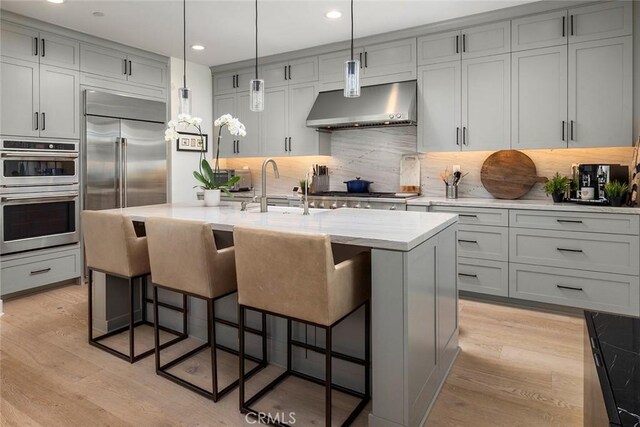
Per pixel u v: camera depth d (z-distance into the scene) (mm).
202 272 2145
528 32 3619
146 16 3803
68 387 2291
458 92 3957
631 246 3078
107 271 2684
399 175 4727
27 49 3812
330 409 1804
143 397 2199
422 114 4152
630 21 3232
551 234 3367
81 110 4242
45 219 3990
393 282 1798
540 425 1962
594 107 3391
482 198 4242
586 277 3254
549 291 3406
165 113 5090
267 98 5172
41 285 3967
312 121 4559
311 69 4797
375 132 4848
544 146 3605
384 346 1839
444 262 2350
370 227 2133
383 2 3521
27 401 2156
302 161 5398
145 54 4832
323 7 3625
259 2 3512
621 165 3338
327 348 1782
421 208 3947
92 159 4324
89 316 2828
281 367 2518
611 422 924
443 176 4453
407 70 4199
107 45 4449
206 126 5605
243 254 1935
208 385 2311
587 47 3395
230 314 2719
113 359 2621
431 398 2121
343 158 5074
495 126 3803
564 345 2818
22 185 3787
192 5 3580
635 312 3090
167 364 2502
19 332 3045
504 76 3740
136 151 4750
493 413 2059
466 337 2961
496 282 3627
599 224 3180
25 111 3803
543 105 3592
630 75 3252
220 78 5578
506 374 2434
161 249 2291
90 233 2734
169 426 1958
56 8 3617
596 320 1504
